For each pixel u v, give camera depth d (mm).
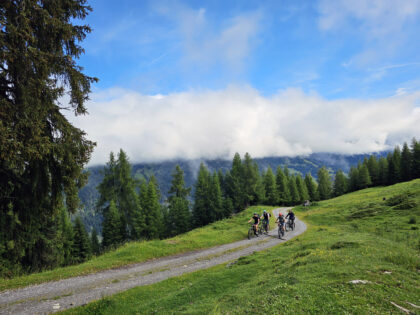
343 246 10344
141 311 6961
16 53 6836
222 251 16172
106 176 33062
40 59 7238
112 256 14320
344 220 29578
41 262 15133
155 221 45125
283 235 20734
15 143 6605
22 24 6926
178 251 16281
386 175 82625
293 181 86688
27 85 7367
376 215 26672
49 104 7992
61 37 8305
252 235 21641
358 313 3891
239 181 73938
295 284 5535
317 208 49438
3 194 8766
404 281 5480
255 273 9039
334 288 5004
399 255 7660
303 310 4160
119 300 8133
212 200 64188
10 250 9883
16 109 7156
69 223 39031
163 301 7379
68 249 36906
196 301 6727
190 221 59781
